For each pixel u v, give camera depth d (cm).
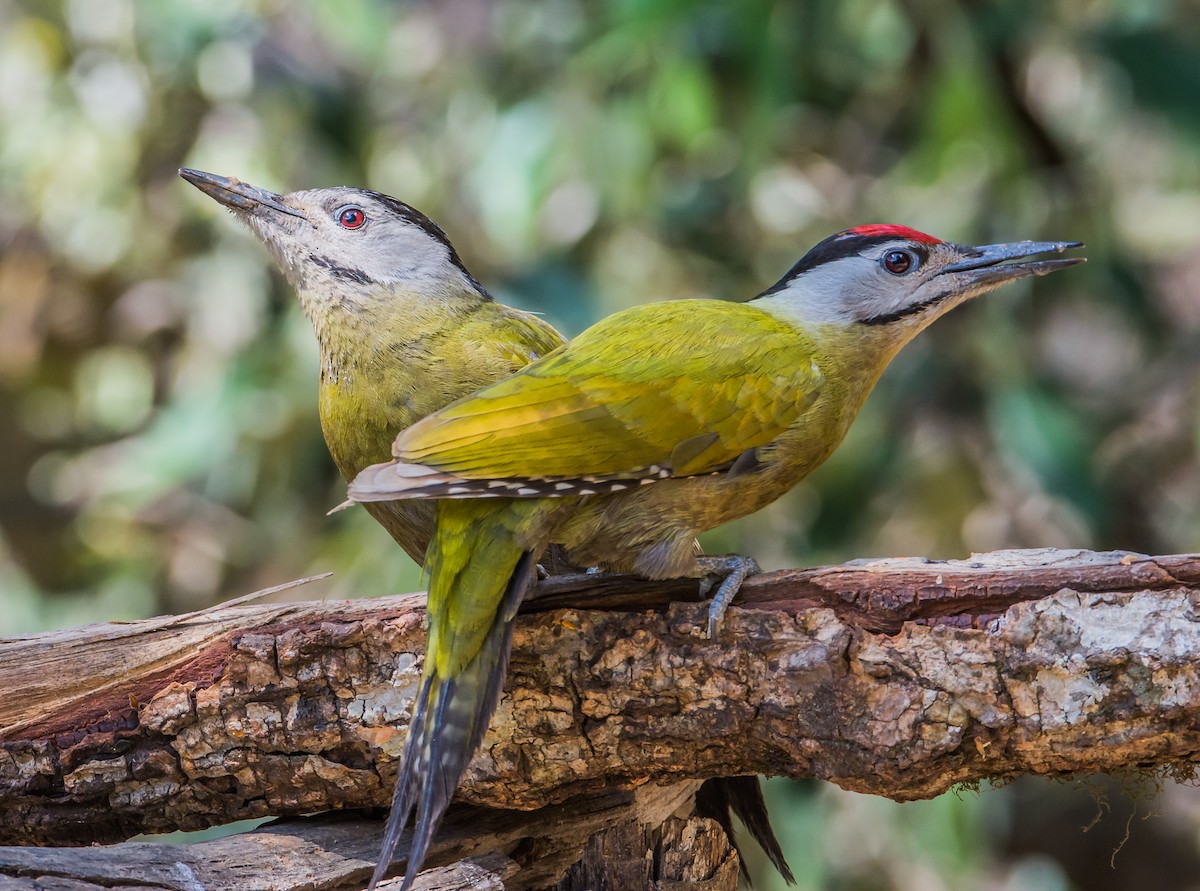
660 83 1320
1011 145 1366
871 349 756
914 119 1468
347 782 676
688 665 632
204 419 1426
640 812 730
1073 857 1691
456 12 1466
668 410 664
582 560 685
